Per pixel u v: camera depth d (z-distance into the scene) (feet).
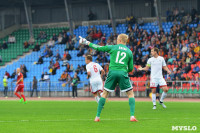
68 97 193.36
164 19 249.34
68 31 268.00
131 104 61.98
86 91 192.85
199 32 211.20
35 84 200.64
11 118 71.77
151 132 48.49
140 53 201.98
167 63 188.75
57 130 50.60
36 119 68.85
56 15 291.79
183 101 142.72
